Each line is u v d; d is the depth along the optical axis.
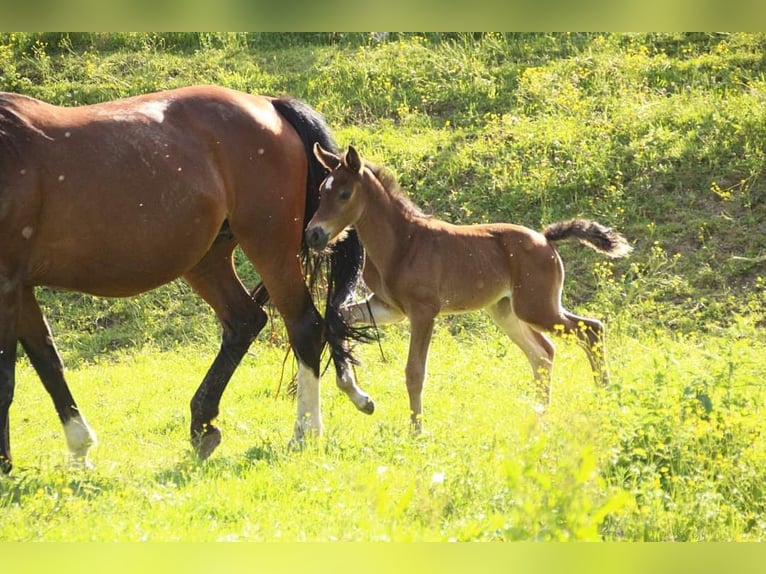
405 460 10.02
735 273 18.75
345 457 10.70
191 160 11.43
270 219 12.15
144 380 16.81
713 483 9.03
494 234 13.45
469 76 25.48
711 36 25.83
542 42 26.62
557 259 13.64
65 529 8.27
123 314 20.52
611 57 25.17
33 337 11.08
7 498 9.27
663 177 20.97
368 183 12.54
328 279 12.87
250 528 8.27
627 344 15.56
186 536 8.04
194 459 11.09
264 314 12.63
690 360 12.52
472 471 9.32
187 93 11.92
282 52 27.95
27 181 10.34
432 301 12.77
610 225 20.12
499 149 22.38
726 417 9.72
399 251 12.77
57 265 10.81
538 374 13.45
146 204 11.06
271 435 12.82
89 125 10.96
